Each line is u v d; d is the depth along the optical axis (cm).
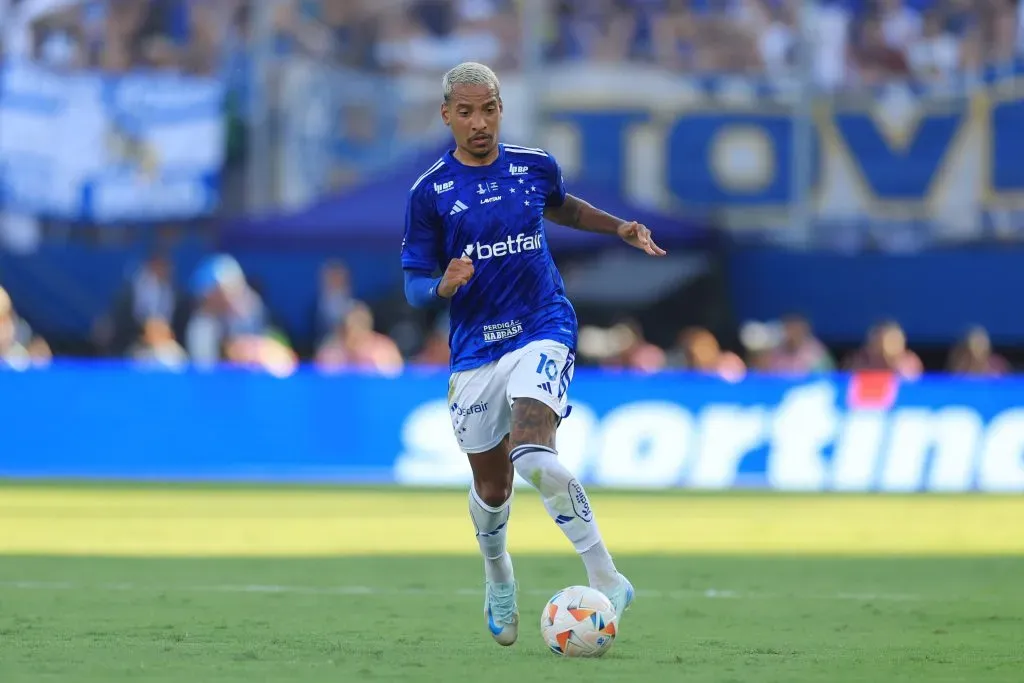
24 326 7331
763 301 7494
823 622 2670
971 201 7812
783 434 6581
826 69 7944
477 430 2253
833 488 6562
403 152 8088
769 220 7906
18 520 4878
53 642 2311
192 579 3356
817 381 6594
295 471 6625
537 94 7950
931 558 3978
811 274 7469
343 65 8069
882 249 7806
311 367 6931
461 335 2259
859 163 7875
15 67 7756
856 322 7450
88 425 6662
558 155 8025
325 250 6919
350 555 3925
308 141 7962
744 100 7919
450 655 2183
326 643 2314
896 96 7875
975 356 6919
